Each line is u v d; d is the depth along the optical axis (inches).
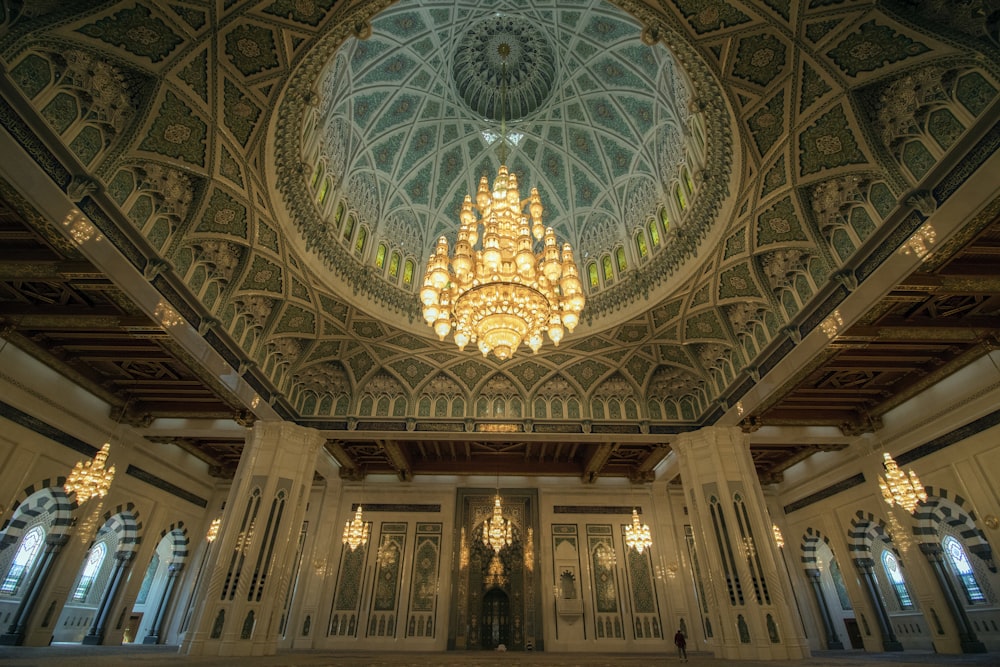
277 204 358.0
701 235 406.0
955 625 428.8
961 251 280.2
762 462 659.4
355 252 472.1
